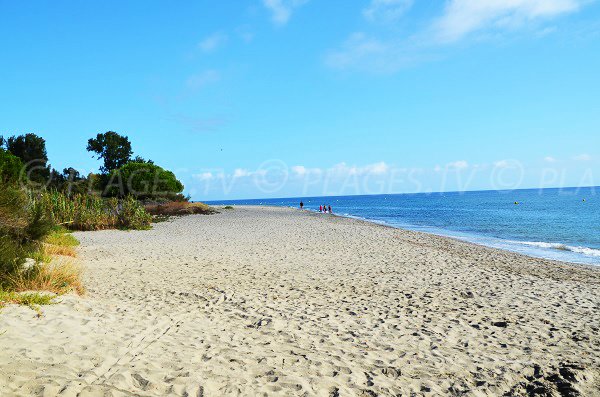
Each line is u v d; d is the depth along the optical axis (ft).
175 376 15.92
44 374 14.42
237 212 170.60
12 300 22.68
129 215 87.30
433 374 18.21
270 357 19.17
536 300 33.17
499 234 106.52
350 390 16.20
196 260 48.85
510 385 17.39
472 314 28.43
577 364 19.44
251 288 34.94
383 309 29.19
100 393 13.69
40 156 161.89
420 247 67.51
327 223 118.21
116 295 30.30
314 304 30.17
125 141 230.89
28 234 34.73
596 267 55.01
